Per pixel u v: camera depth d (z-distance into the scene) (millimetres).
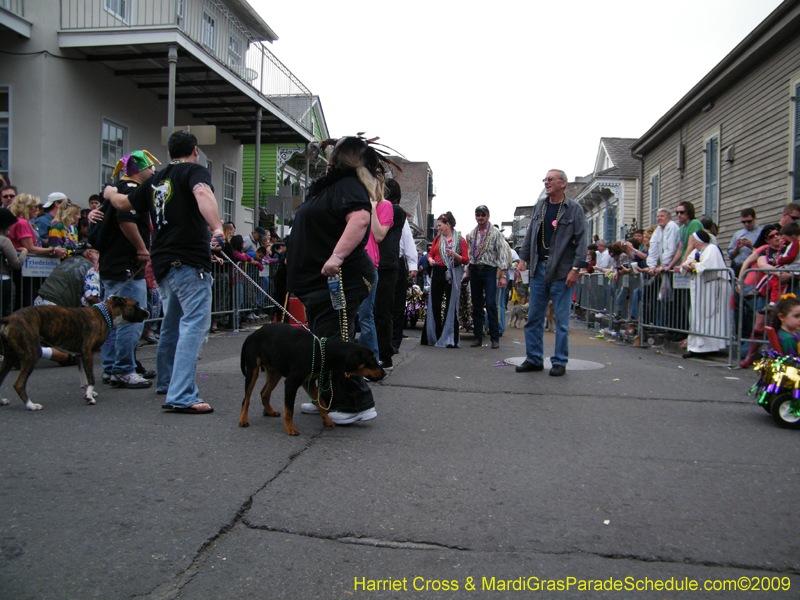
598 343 9633
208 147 16188
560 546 2371
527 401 4863
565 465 3303
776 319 4418
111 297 4730
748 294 7234
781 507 2766
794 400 4078
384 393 5070
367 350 3721
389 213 5641
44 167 10820
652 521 2604
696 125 16047
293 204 13594
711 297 7379
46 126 10828
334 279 3863
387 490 2883
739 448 3662
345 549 2314
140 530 2393
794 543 2424
